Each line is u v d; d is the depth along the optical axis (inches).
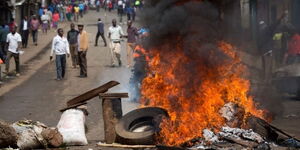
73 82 1091.9
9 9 1977.1
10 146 518.9
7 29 1413.6
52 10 2691.9
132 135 529.0
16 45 1203.9
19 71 1220.5
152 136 519.8
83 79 1131.9
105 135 551.8
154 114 549.0
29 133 527.2
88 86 1031.6
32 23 1929.1
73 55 1327.5
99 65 1375.5
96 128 642.2
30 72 1273.4
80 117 584.4
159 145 494.0
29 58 1563.7
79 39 1164.5
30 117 724.7
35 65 1407.5
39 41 2074.3
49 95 928.9
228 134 512.7
